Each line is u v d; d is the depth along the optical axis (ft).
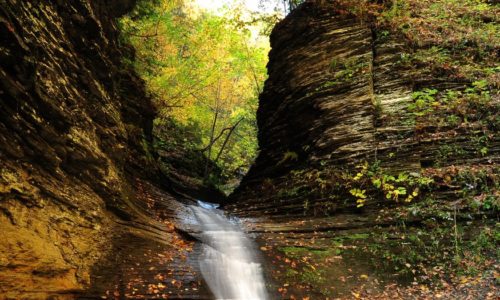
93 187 26.03
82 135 25.43
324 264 26.37
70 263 19.53
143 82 52.49
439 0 50.75
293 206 37.14
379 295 22.44
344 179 34.76
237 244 30.40
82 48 32.09
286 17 59.93
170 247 27.78
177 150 81.20
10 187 17.62
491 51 40.96
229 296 22.45
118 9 45.55
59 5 28.48
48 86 22.20
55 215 20.44
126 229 27.25
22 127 19.22
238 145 99.40
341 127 39.42
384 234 28.40
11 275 16.15
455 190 29.40
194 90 61.93
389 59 43.16
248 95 90.38
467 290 21.09
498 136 31.63
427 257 25.09
